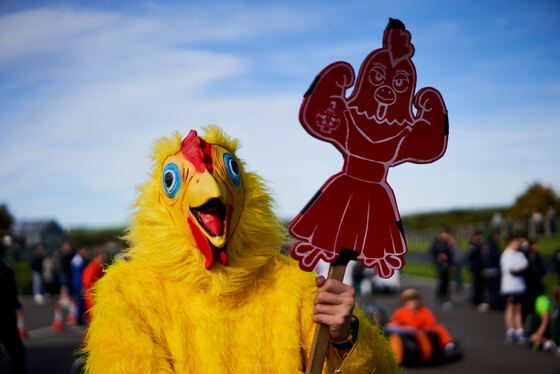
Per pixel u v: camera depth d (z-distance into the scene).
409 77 1.90
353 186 1.83
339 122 1.81
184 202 1.84
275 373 1.81
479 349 8.49
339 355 1.81
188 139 1.96
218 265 1.85
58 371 7.14
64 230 30.56
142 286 1.82
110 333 1.72
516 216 39.72
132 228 1.99
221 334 1.80
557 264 10.74
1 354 8.29
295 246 1.76
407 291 7.99
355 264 11.59
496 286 12.77
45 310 15.15
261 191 2.02
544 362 7.50
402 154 1.89
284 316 1.87
